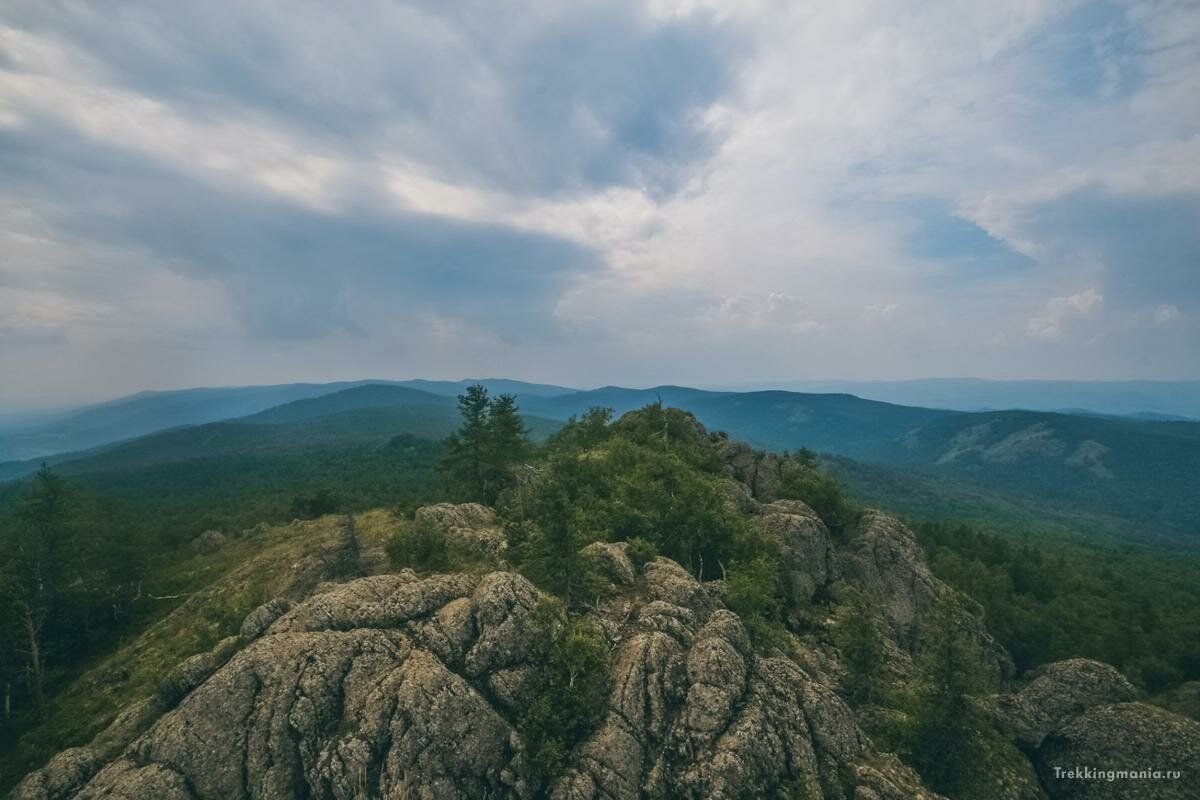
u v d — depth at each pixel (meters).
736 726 43.88
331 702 42.31
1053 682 56.41
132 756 39.97
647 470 92.00
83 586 68.69
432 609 50.28
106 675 56.50
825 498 99.62
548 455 120.75
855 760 45.72
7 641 56.88
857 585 82.50
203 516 152.62
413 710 41.19
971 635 77.44
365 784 38.81
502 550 66.06
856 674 58.44
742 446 119.62
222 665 45.56
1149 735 47.72
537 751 42.22
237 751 39.91
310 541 75.94
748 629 58.16
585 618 52.34
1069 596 128.75
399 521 82.00
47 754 47.50
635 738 43.62
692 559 74.88
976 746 49.56
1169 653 101.25
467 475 97.94
